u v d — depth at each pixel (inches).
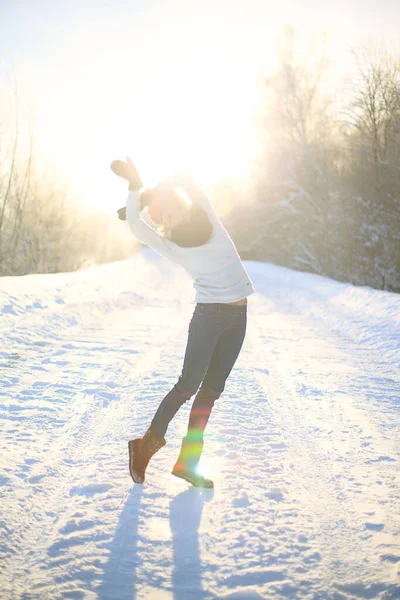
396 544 97.7
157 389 202.8
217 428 161.5
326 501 114.9
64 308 375.6
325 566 91.1
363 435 157.5
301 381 223.3
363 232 860.0
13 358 243.0
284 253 1385.3
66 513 106.4
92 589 83.1
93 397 188.2
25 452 135.8
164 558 92.2
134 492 116.7
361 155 897.5
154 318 404.8
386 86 869.2
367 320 383.2
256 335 346.6
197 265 120.3
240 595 82.9
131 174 118.1
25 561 89.7
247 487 121.1
